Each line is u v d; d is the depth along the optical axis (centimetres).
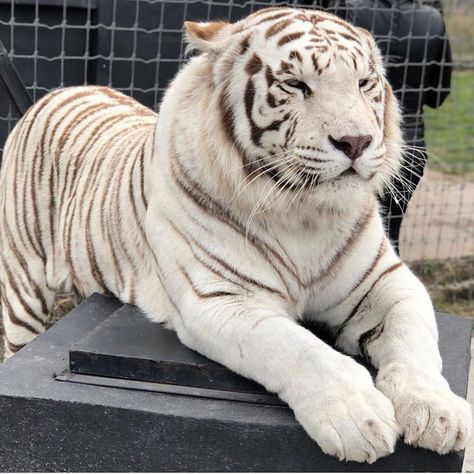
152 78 571
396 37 576
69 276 431
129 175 383
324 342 337
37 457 330
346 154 307
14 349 459
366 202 348
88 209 406
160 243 346
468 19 1608
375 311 347
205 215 335
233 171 329
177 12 563
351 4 567
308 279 347
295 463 308
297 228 338
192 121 342
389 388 302
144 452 321
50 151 436
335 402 285
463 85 1385
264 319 312
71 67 566
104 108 442
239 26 339
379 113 332
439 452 288
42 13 555
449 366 350
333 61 314
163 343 347
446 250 716
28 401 326
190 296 332
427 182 912
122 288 392
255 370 307
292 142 316
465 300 659
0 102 557
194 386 330
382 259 354
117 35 560
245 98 326
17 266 452
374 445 278
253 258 334
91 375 340
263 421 308
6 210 452
